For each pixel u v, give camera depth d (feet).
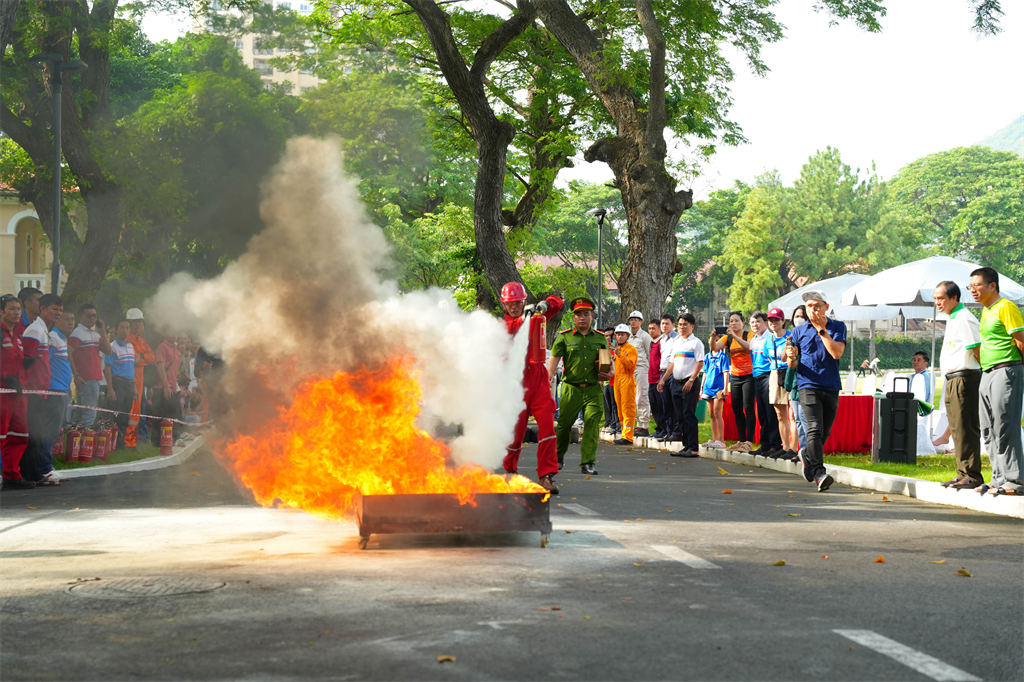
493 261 80.84
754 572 19.76
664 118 79.51
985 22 52.85
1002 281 65.21
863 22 77.05
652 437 60.44
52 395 38.40
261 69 69.21
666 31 83.05
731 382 49.88
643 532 24.95
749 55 84.99
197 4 70.08
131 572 19.39
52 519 27.76
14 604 16.78
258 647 14.06
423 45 90.84
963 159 298.35
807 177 244.22
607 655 13.71
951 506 31.53
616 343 62.59
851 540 24.12
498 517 22.43
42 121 81.05
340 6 90.17
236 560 20.63
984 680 12.90
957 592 18.16
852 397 49.47
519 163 102.73
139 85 121.19
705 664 13.35
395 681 12.57
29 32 73.10
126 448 51.65
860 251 237.86
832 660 13.64
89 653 13.85
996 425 30.42
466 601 16.83
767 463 46.50
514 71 98.58
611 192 231.71
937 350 230.07
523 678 12.71
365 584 18.16
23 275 131.75
